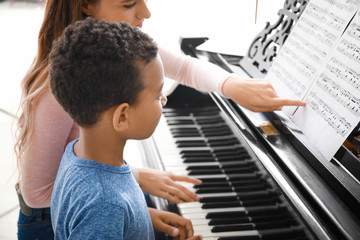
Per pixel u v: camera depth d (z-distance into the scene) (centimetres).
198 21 449
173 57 156
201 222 132
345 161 108
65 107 85
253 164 128
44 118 109
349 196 97
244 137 130
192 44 195
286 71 133
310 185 105
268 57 153
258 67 159
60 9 112
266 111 126
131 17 121
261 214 126
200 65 152
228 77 138
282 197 111
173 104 184
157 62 85
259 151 122
